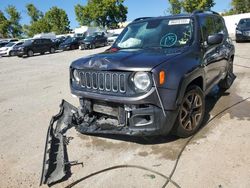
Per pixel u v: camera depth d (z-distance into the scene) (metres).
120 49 4.80
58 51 28.83
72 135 4.71
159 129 3.66
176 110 3.69
